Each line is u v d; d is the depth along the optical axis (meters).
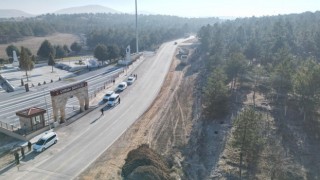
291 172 38.69
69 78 85.50
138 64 105.31
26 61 83.19
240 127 36.81
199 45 149.62
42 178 34.69
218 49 89.94
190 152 43.06
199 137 47.16
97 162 38.47
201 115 54.81
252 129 36.59
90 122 51.84
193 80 79.81
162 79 83.69
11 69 98.00
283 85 56.59
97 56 106.25
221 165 40.03
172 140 45.97
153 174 31.52
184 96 67.12
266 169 38.97
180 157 41.50
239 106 57.34
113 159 39.25
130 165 34.38
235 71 66.50
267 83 67.44
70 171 36.25
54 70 98.56
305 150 43.22
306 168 39.66
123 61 105.62
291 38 93.81
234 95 62.88
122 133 47.62
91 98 65.31
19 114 46.09
